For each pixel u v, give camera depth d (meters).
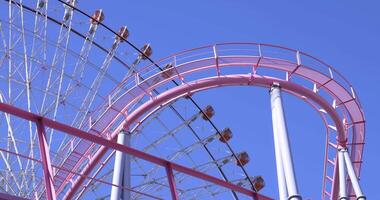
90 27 36.41
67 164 32.31
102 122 31.23
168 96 30.44
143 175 38.12
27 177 29.83
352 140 34.72
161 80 30.81
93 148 32.59
